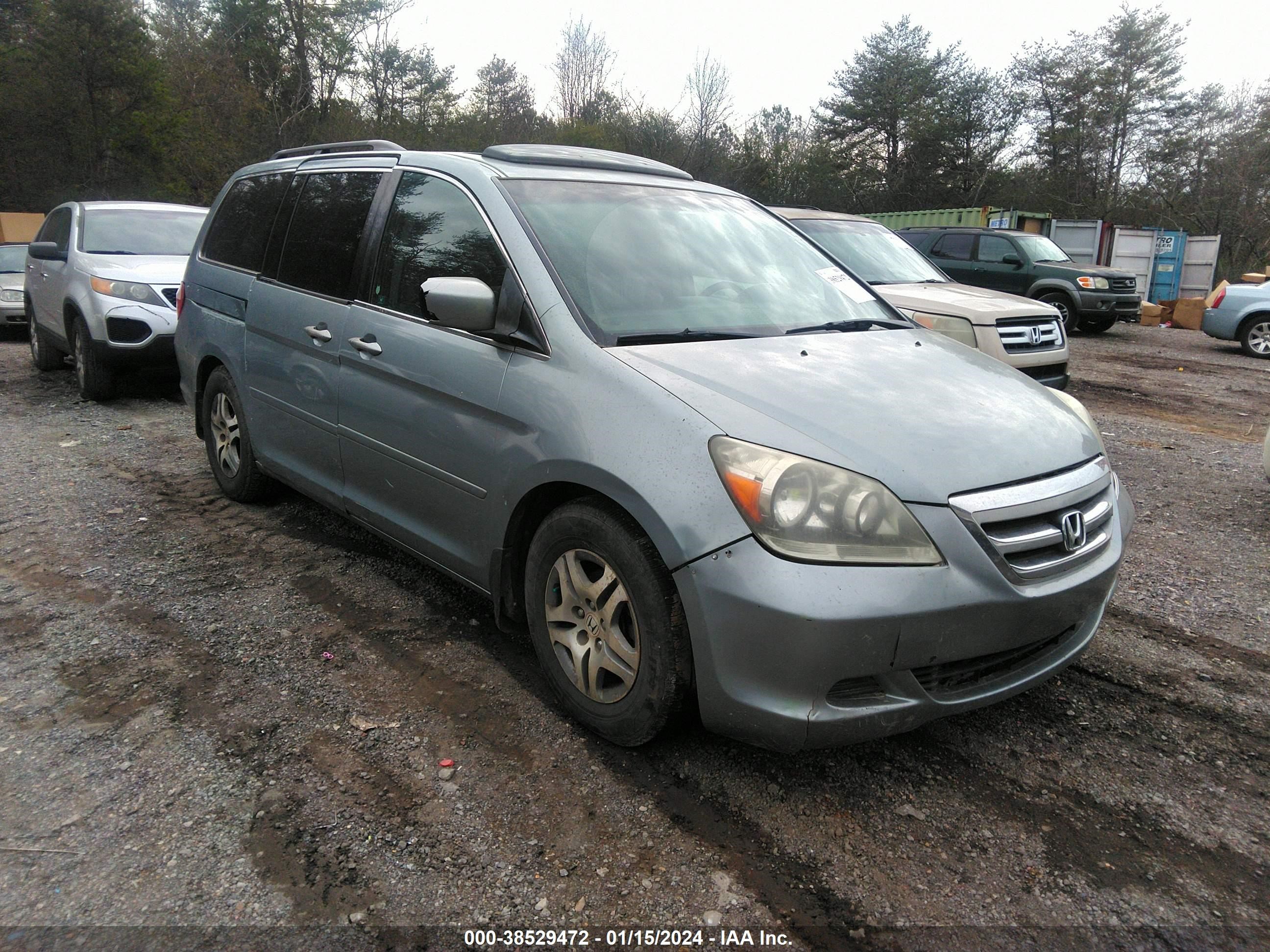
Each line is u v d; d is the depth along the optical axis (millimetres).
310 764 2598
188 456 5996
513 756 2668
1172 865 2285
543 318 2816
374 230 3635
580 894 2125
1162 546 4746
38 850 2213
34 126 25281
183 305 5148
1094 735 2877
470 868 2197
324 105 29969
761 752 2711
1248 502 5570
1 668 3102
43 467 5652
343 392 3643
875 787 2568
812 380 2691
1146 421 8398
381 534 3660
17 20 25922
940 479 2332
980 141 46219
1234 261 33250
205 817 2352
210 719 2816
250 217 4684
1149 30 42625
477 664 3221
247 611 3609
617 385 2559
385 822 2355
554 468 2631
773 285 3461
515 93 38406
